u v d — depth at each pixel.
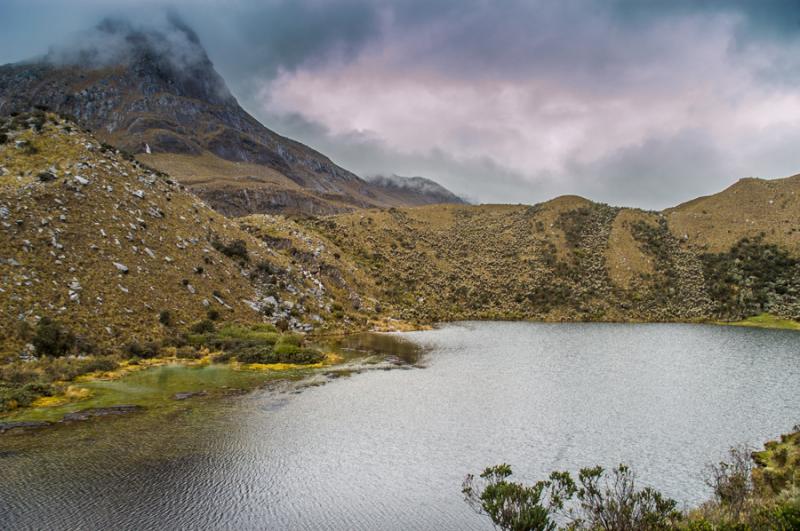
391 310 124.56
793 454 29.33
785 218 178.88
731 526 14.37
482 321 134.38
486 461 31.08
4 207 61.50
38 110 91.38
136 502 23.58
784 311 133.12
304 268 116.06
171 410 38.50
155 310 65.31
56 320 53.19
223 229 100.75
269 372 54.84
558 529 21.48
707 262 168.00
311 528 22.08
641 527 16.98
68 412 36.69
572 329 117.50
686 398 48.44
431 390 49.88
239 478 27.02
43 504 22.89
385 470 29.12
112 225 72.19
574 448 33.72
